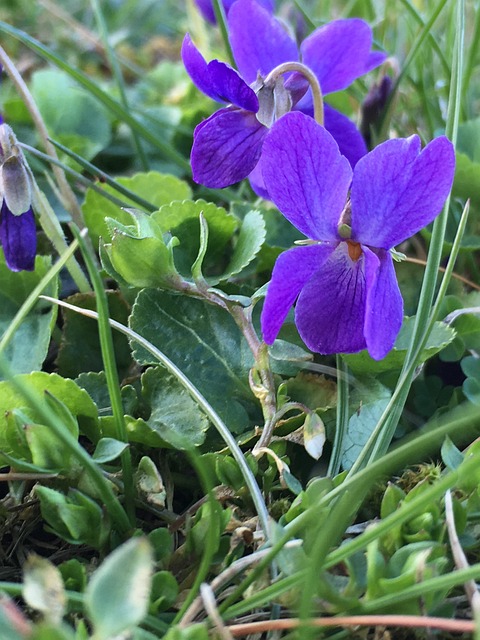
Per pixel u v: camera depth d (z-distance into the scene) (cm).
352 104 14
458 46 8
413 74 13
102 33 12
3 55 9
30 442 6
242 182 11
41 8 18
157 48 19
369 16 14
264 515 6
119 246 6
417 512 5
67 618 5
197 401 6
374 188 6
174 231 8
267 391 6
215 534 5
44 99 12
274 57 8
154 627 5
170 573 5
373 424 7
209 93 7
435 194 6
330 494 5
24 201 7
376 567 5
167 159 12
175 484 7
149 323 7
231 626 5
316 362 8
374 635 5
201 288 7
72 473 6
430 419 8
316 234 6
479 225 10
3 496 7
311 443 6
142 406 7
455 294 9
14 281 8
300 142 6
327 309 6
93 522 5
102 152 12
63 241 8
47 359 8
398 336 7
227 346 7
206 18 12
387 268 6
